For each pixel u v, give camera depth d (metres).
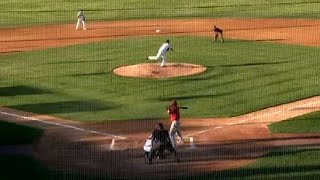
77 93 54.84
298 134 42.72
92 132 43.84
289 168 36.09
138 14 101.38
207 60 66.62
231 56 68.62
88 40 80.62
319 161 37.31
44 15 101.88
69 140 42.00
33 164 37.12
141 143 41.31
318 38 79.62
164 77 59.41
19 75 61.88
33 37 83.81
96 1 114.12
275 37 80.62
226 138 42.12
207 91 54.44
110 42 78.62
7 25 93.81
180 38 80.19
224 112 48.44
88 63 66.56
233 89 55.03
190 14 100.75
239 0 111.81
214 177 34.97
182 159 38.09
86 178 34.94
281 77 59.03
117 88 56.09
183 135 42.66
